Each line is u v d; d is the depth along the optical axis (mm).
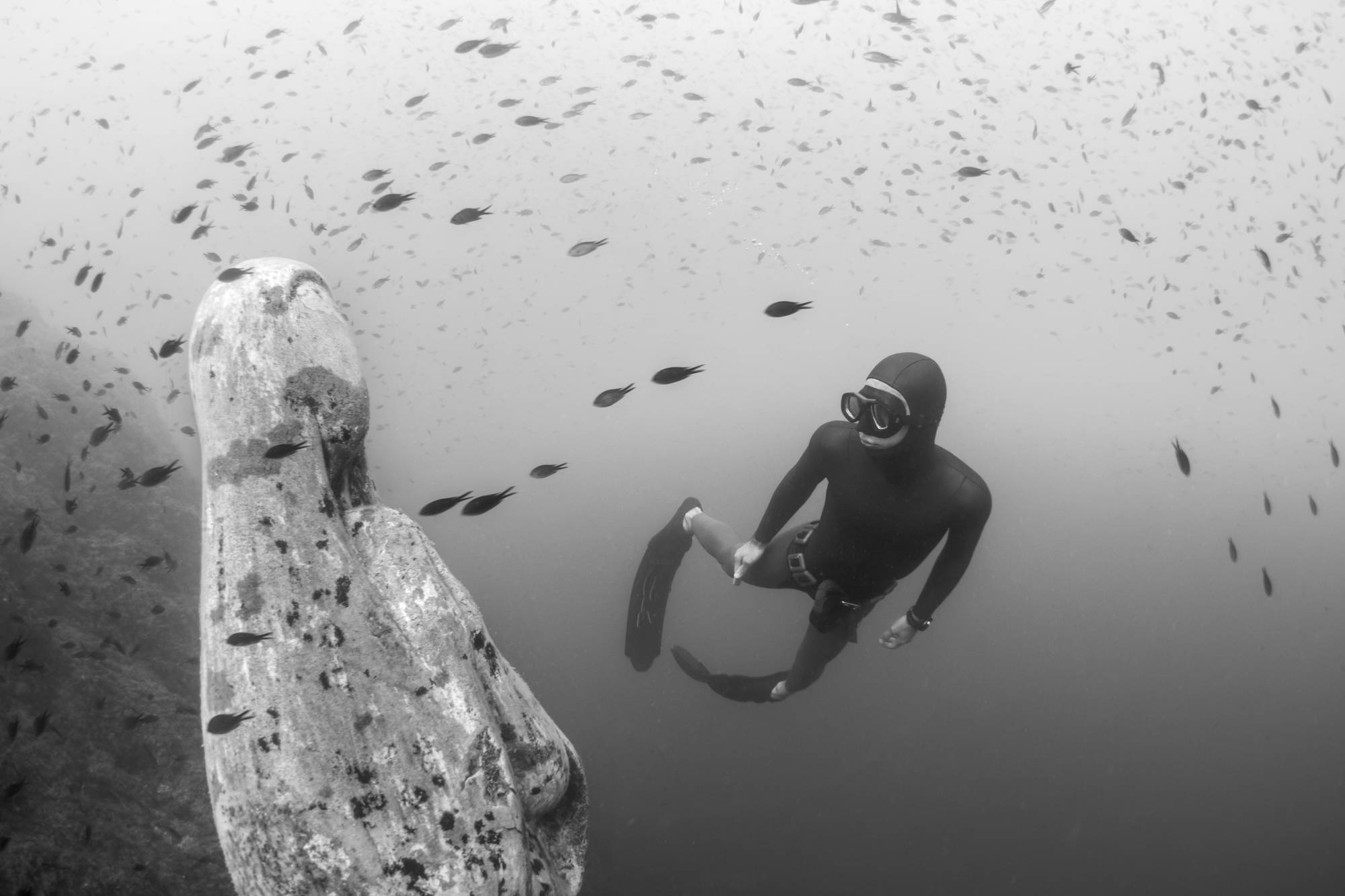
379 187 4746
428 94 5375
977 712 5766
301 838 1586
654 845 4688
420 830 1659
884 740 5539
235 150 5047
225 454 1865
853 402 2707
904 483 2887
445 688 1794
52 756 3777
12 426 5582
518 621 7051
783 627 6762
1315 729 5535
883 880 4383
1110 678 6121
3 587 4395
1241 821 4758
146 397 8344
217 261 6121
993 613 7105
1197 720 5660
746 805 4988
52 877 3266
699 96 7633
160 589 5336
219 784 1646
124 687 4398
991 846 4605
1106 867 4430
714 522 4328
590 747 5516
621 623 6977
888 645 3205
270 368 1918
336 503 1950
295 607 1757
